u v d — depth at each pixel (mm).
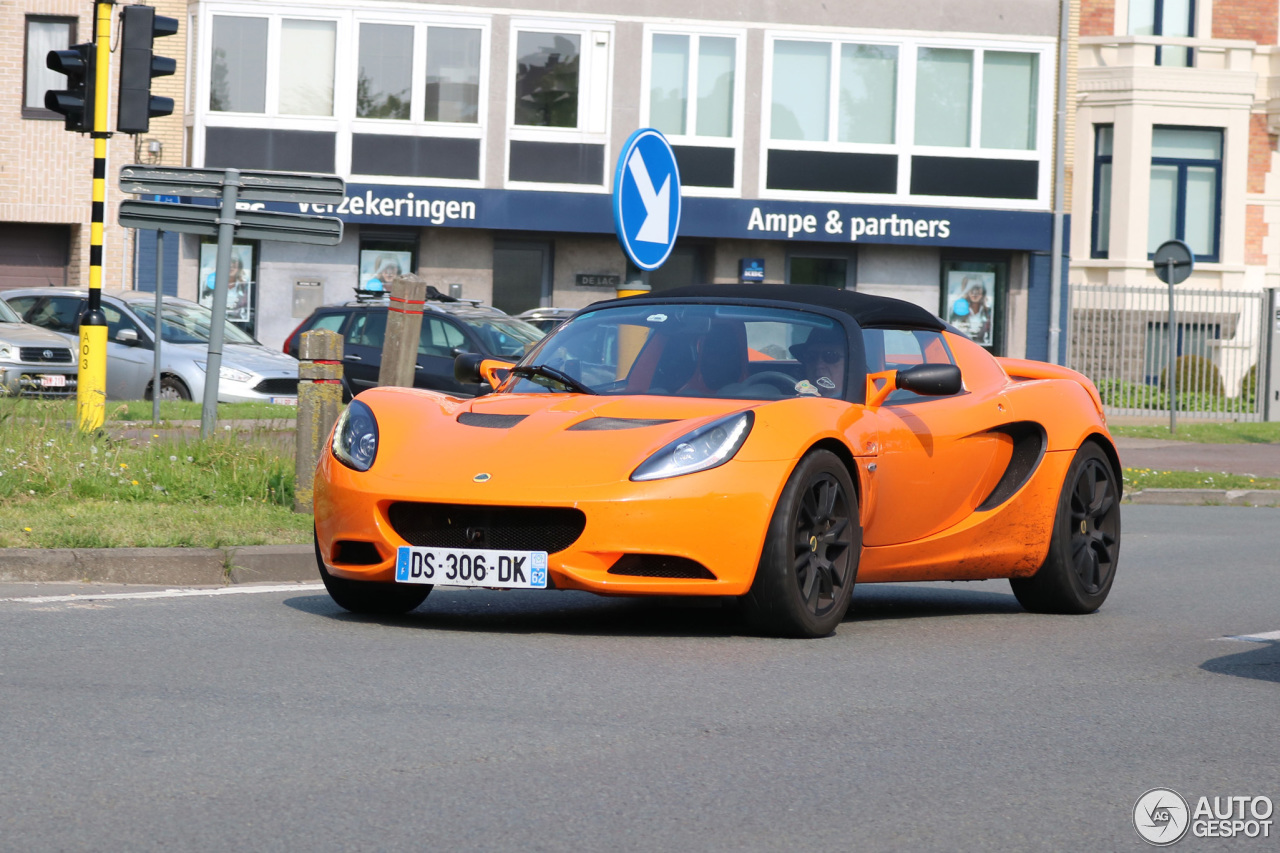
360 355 32281
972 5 46594
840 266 47094
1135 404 43594
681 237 46375
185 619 10594
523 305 45750
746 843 5887
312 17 43906
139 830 5855
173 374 30875
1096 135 53875
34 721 7488
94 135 21578
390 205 43938
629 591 9789
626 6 44906
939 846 5930
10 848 5613
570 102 44969
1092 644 10969
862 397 11219
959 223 46594
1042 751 7508
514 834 5910
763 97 45625
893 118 46469
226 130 43938
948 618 12266
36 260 46562
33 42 45312
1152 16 54156
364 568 10281
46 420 18141
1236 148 53375
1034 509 12344
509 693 8438
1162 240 53531
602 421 10484
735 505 9914
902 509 11344
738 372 11320
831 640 10617
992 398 12320
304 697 8195
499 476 9898
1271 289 43062
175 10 44125
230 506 15922
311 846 5707
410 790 6477
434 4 44156
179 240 44312
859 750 7414
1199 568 16219
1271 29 54781
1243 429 38750
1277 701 8891
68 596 11406
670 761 7086
